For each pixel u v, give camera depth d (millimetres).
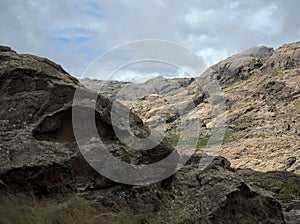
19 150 11094
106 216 10727
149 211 11625
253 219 12703
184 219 11641
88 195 11281
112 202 11344
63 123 12078
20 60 12672
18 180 10703
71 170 11344
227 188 12680
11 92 12203
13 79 12281
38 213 9625
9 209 9352
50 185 11016
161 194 12227
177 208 12016
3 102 12000
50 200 10703
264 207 13188
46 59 13281
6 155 10914
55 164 11102
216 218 11961
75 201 10672
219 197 12383
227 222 12164
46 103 12055
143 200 11750
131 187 11805
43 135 11820
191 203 12227
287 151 82625
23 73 12352
